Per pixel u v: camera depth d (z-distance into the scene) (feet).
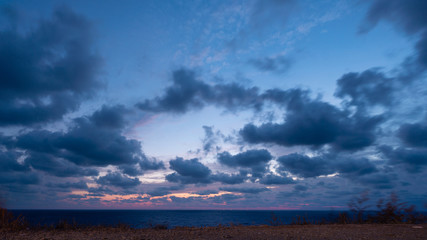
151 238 24.12
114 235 26.00
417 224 38.22
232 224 41.37
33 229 32.68
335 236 26.37
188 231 30.96
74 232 29.40
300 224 42.19
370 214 44.27
